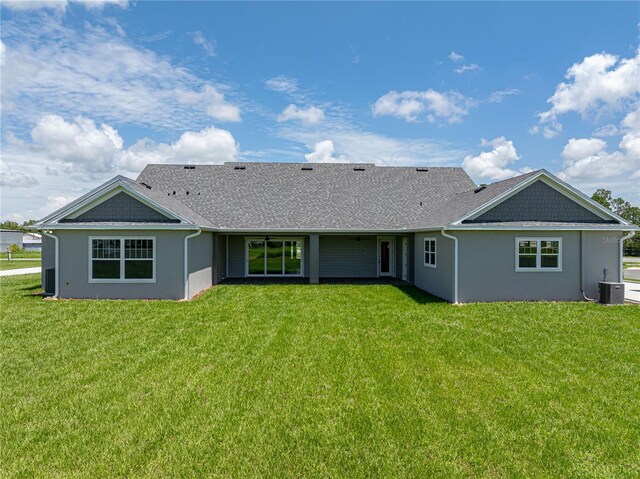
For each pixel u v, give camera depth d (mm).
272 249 20266
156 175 20969
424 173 22422
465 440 4430
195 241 14586
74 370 6668
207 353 7578
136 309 11711
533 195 13414
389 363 7020
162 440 4445
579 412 5137
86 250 13539
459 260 12938
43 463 4027
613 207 62594
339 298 13766
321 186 21000
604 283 12547
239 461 4047
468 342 8297
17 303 12641
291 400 5492
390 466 3951
